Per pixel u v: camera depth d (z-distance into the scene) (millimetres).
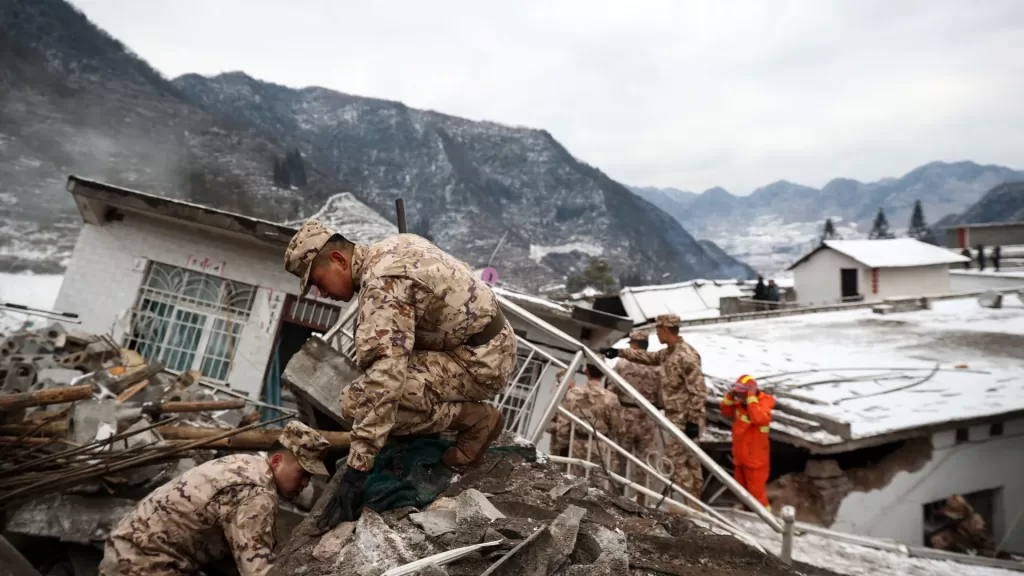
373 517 2627
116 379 7422
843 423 9586
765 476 7672
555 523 2549
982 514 11484
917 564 5934
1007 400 11617
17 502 4398
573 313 9977
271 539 3086
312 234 2631
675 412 7441
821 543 6484
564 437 7379
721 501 9906
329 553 2488
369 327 2486
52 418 5406
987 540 10156
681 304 43594
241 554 2955
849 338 20172
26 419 5539
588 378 7574
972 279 42125
